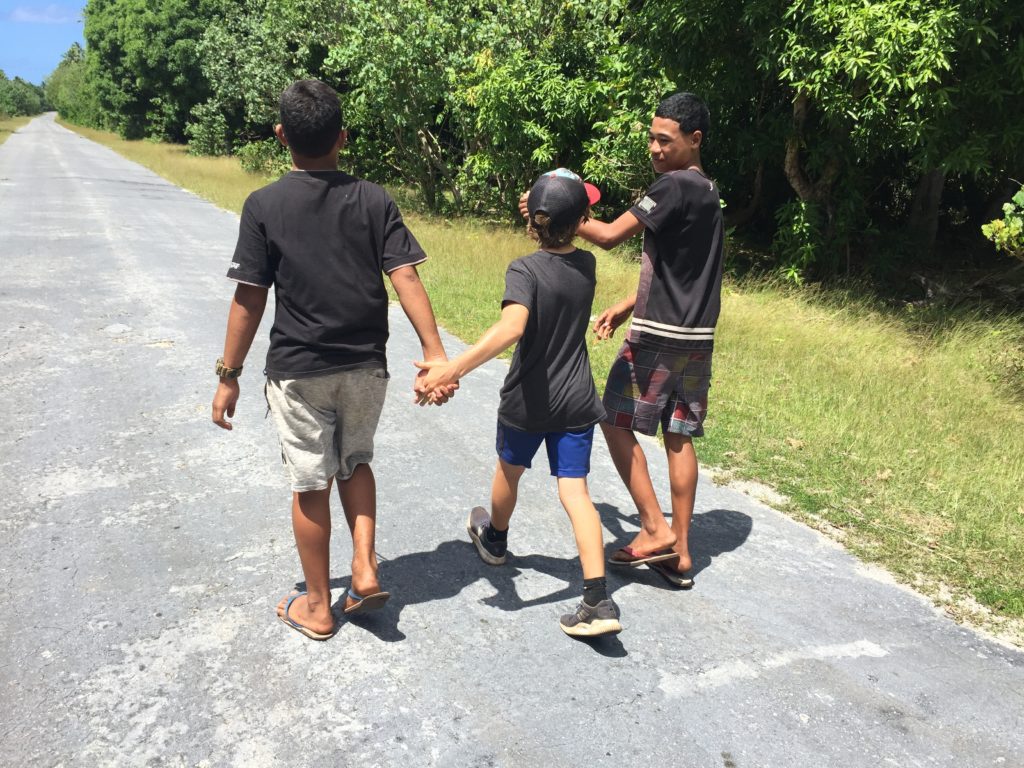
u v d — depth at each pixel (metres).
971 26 7.77
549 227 2.58
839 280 10.75
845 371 6.39
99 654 2.48
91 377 5.15
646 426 3.02
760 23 9.24
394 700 2.37
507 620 2.83
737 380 5.98
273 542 3.22
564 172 2.59
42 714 2.21
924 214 12.12
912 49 8.12
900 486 4.19
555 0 14.22
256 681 2.41
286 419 2.44
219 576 2.96
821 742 2.32
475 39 14.87
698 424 3.08
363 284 2.41
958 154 8.60
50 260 9.12
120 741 2.13
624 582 3.17
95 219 13.19
